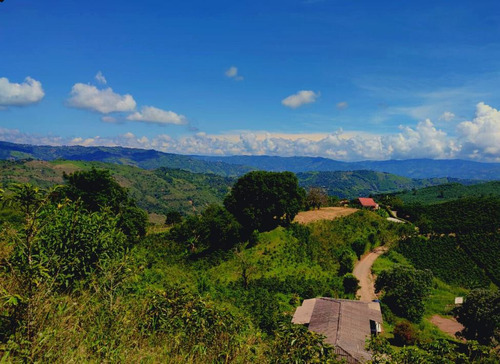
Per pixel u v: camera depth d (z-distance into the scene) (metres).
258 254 57.34
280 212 63.47
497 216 98.50
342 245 65.75
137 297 8.09
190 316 7.90
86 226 7.73
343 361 8.32
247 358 7.66
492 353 12.62
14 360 4.87
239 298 37.50
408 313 43.84
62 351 5.34
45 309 5.80
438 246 79.94
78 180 31.67
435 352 11.38
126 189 36.88
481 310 33.72
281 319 30.44
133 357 5.97
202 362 6.99
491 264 71.38
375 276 58.53
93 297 7.00
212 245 61.03
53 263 6.89
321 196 88.94
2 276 5.97
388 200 131.75
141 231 39.81
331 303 34.66
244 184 63.81
